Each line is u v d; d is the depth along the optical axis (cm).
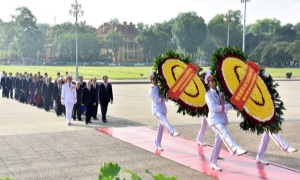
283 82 4844
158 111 1034
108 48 12675
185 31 10975
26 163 891
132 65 11600
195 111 1040
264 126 834
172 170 847
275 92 870
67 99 1470
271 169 866
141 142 1142
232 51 880
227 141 820
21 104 2331
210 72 869
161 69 1033
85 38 11844
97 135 1249
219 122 852
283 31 11394
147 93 3072
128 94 2975
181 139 1197
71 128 1388
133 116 1744
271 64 10650
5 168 848
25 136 1216
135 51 13425
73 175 798
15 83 2591
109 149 1045
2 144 1091
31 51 11794
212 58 865
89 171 829
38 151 1010
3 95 2777
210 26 11300
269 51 10275
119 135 1249
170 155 986
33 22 11888
